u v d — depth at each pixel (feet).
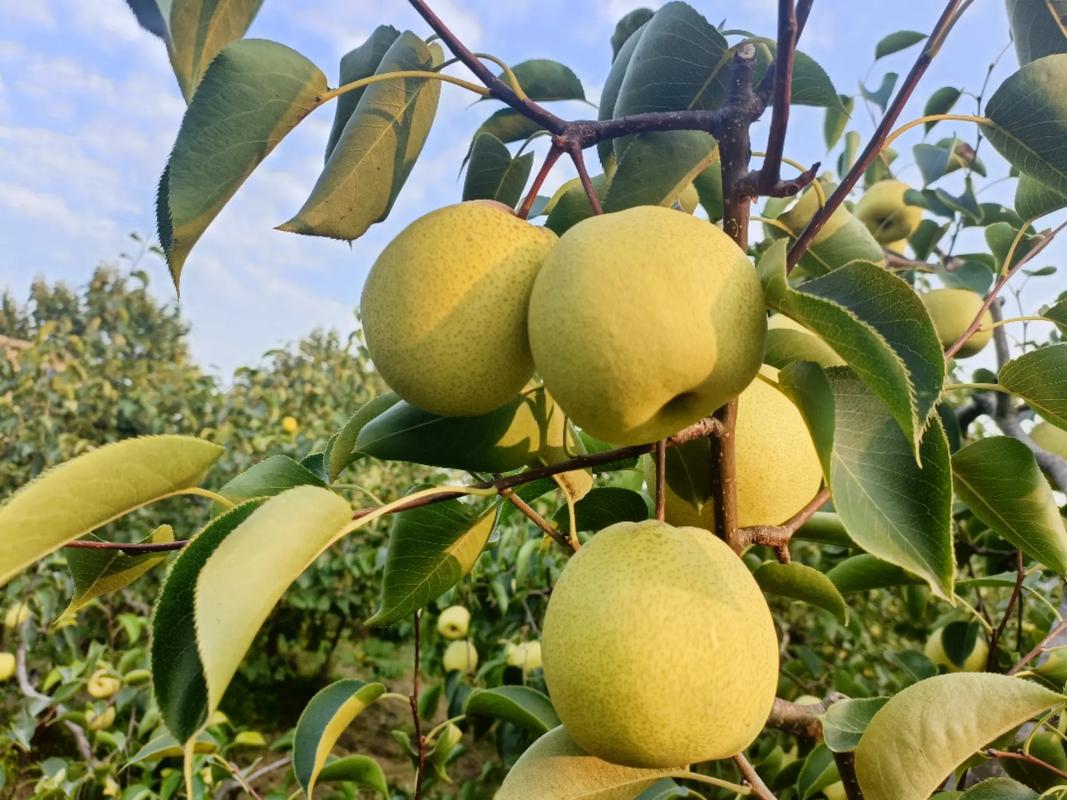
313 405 32.94
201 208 3.60
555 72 5.44
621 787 3.48
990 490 4.34
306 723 5.43
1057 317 4.54
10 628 16.05
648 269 2.91
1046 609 10.05
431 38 4.33
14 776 12.80
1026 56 4.39
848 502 2.91
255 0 3.57
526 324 3.63
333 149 4.66
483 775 12.07
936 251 10.23
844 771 4.15
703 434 3.48
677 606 2.89
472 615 14.76
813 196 7.22
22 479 23.12
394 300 3.62
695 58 4.42
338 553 23.38
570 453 4.42
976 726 3.59
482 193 5.21
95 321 31.30
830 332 2.80
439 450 4.22
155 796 9.98
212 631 2.35
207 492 3.12
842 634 14.26
